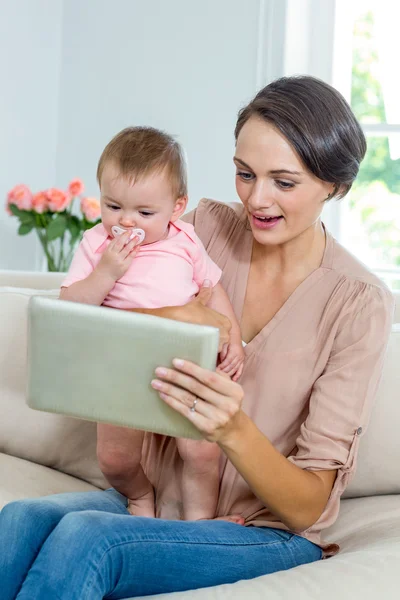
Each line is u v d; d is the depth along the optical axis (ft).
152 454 6.41
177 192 6.00
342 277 6.12
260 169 5.57
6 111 13.33
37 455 7.73
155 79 12.88
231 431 5.10
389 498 7.19
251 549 5.52
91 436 7.63
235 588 5.05
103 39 13.35
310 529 5.82
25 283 8.90
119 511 6.04
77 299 5.77
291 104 5.52
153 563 5.06
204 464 5.92
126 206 5.83
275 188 5.61
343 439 5.77
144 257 5.98
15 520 5.29
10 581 5.10
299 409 6.11
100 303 5.82
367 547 6.04
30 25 13.44
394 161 12.00
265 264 6.39
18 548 5.16
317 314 6.11
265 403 6.10
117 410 5.00
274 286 6.35
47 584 4.76
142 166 5.77
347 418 5.79
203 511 6.04
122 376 4.94
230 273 6.54
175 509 6.22
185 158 6.18
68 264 12.84
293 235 5.82
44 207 12.42
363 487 7.23
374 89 12.12
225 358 5.98
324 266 6.25
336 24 12.03
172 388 4.86
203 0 12.42
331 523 5.87
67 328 4.96
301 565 5.48
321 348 6.06
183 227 6.25
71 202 12.55
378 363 5.92
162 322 4.83
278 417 6.10
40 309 5.00
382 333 5.92
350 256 6.34
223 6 12.27
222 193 12.37
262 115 5.56
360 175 12.18
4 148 13.38
